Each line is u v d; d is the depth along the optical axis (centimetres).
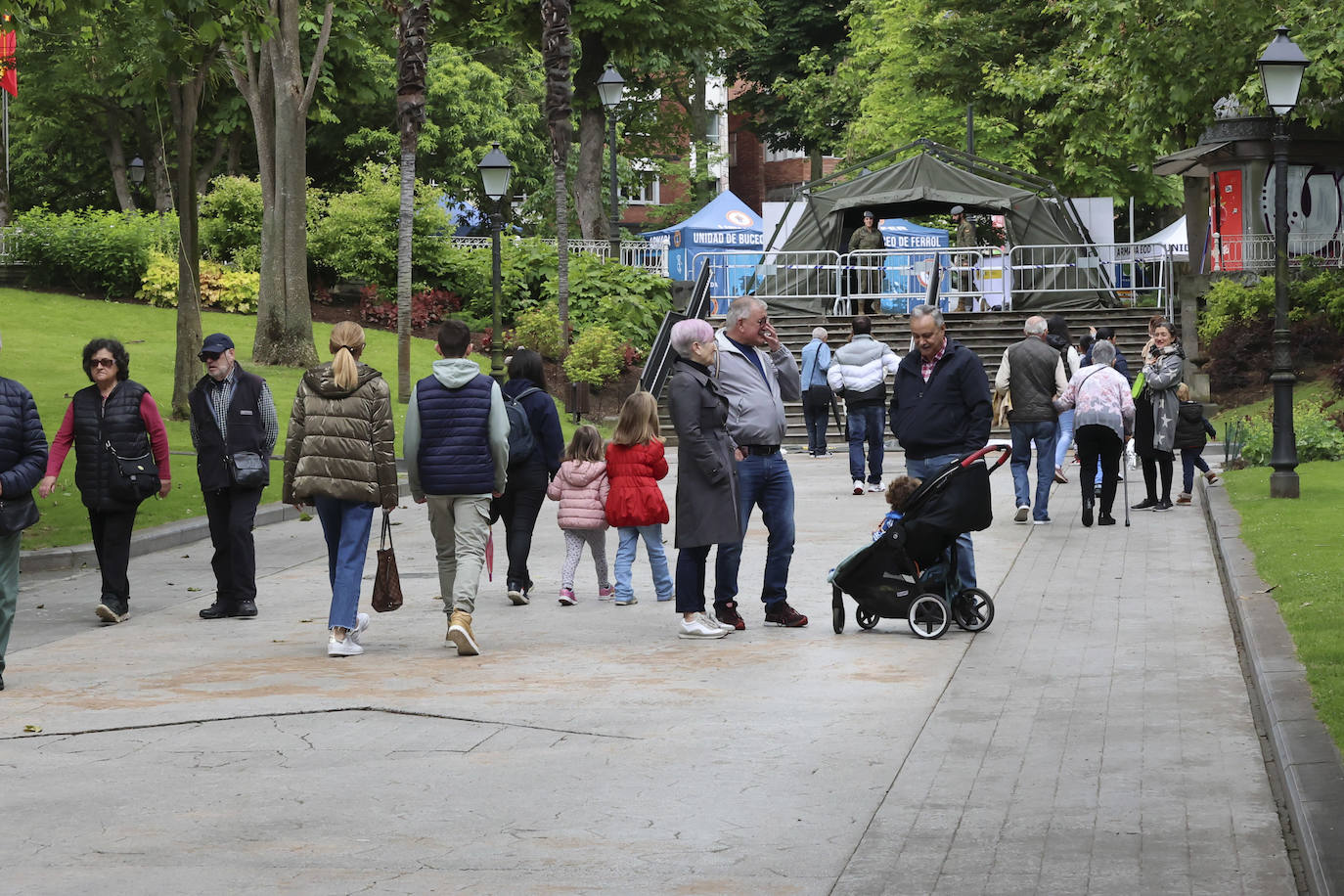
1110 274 3834
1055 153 4856
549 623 1164
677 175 6825
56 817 648
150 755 755
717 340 1100
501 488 1049
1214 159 3528
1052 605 1165
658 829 620
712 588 1314
